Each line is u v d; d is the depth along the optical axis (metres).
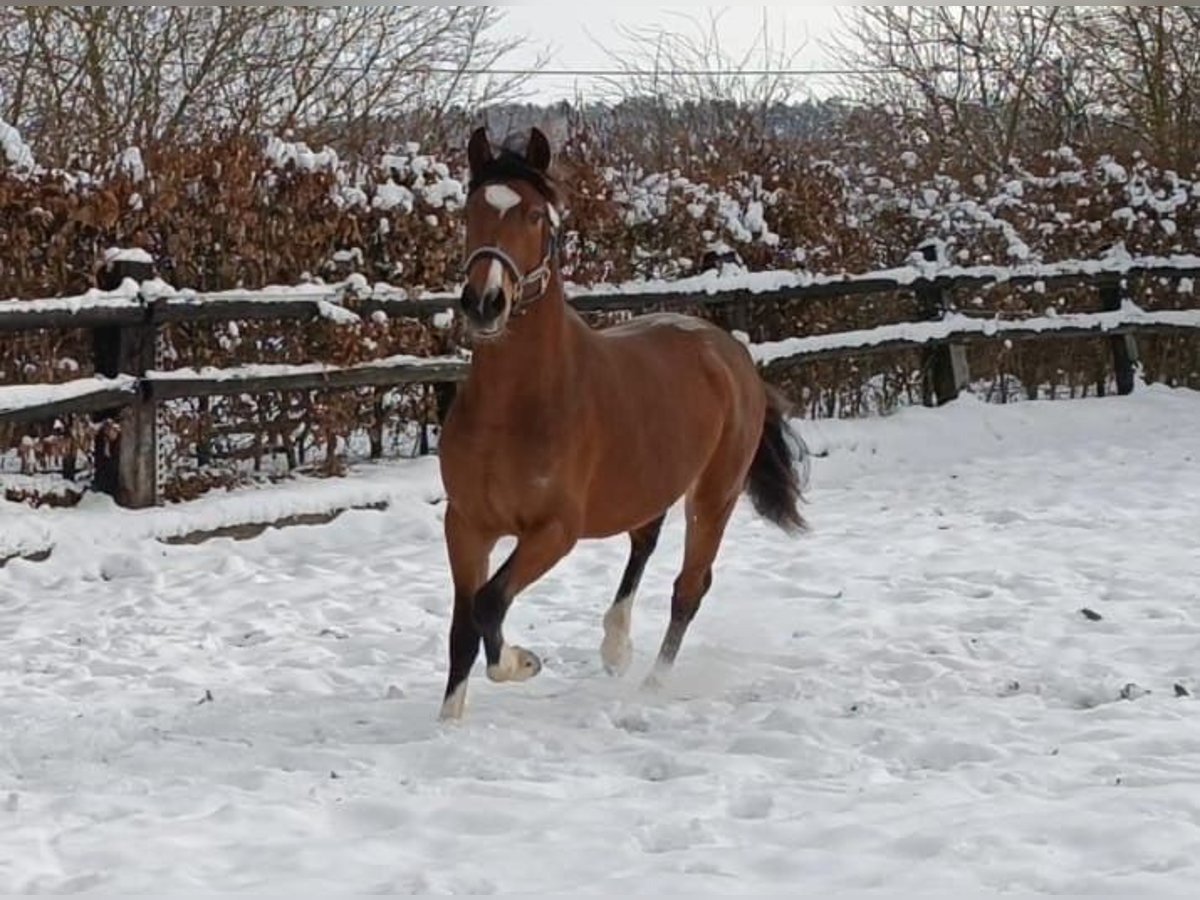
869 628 6.82
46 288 8.91
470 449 5.18
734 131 16.42
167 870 3.78
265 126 15.85
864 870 3.74
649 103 19.62
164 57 16.31
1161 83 20.17
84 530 8.43
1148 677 5.88
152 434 8.94
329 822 4.26
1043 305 15.59
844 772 4.73
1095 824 3.98
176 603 7.59
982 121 22.14
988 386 15.41
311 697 5.81
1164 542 8.77
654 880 3.67
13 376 8.78
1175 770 4.58
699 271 12.55
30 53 15.38
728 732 5.23
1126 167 16.67
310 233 9.96
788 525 7.00
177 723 5.36
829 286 12.90
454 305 10.40
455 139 16.52
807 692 5.79
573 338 5.33
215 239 9.63
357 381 9.81
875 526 9.55
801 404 13.24
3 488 8.65
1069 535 9.06
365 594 7.74
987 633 6.69
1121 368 15.58
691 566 6.27
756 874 3.76
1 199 8.61
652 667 6.32
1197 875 3.61
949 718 5.32
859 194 15.06
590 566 8.44
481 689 5.89
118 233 9.11
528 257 5.02
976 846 3.86
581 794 4.53
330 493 9.53
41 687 6.02
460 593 5.38
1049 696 5.72
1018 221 15.48
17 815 4.29
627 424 5.52
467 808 4.30
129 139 15.35
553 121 15.83
